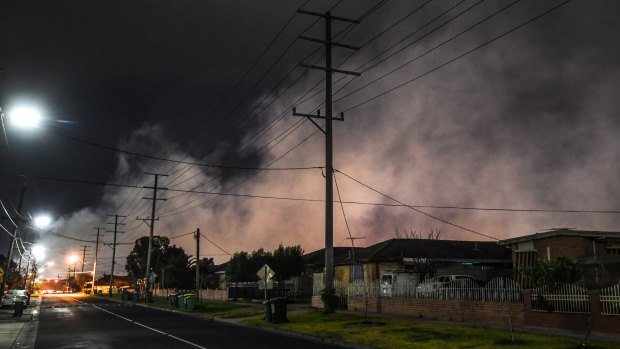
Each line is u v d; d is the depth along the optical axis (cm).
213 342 1809
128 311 4041
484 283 2628
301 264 5528
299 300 4525
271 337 2005
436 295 2408
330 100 2845
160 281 8344
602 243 2503
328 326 2192
